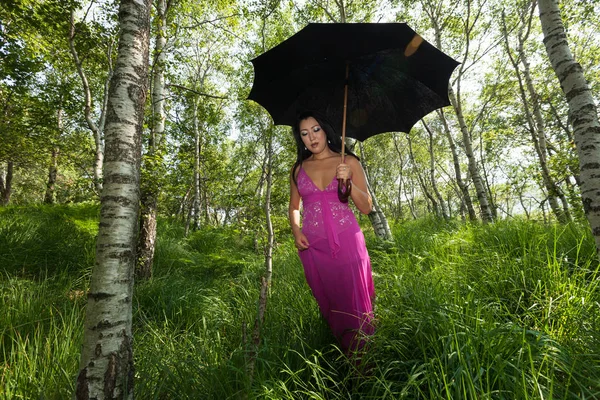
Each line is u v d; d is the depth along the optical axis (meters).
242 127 12.70
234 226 6.07
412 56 2.07
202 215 13.86
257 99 2.46
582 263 2.76
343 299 2.13
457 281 2.61
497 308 2.05
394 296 2.48
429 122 18.03
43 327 2.60
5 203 15.27
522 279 2.45
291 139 9.41
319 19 8.27
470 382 1.28
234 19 8.12
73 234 6.12
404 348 1.88
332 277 2.11
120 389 1.35
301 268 4.25
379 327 2.10
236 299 3.48
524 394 1.22
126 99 1.49
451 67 2.04
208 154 12.16
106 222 1.40
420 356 1.81
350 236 2.13
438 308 1.99
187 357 2.12
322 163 2.28
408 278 2.76
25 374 1.87
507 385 1.34
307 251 2.20
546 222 5.45
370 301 2.20
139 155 1.54
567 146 7.56
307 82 2.42
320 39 2.02
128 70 1.51
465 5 9.14
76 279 4.20
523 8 9.12
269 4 6.80
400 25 1.86
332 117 2.62
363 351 1.93
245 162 16.12
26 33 7.36
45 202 13.05
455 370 1.49
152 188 4.68
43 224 6.49
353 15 8.73
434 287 2.41
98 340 1.32
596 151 2.20
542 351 1.54
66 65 8.64
